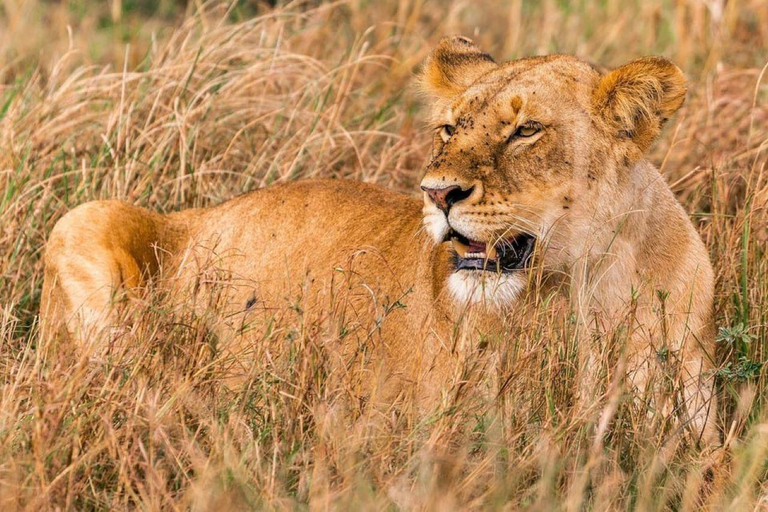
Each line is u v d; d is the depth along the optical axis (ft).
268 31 47.93
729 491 23.91
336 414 23.43
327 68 46.16
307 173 40.34
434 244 27.84
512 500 21.93
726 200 35.35
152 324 26.94
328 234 31.58
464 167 25.08
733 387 27.71
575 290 25.96
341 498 21.24
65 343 26.68
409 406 24.68
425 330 26.96
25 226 35.53
